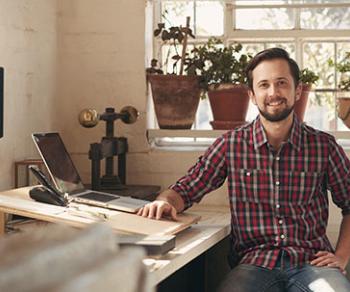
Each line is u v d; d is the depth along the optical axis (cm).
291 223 249
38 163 278
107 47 328
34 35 298
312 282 227
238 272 239
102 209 233
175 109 321
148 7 338
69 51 330
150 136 327
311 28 345
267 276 236
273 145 253
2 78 234
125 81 328
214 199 321
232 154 256
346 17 344
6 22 269
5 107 269
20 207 212
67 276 61
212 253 309
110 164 301
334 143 257
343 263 245
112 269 65
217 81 319
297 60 346
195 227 257
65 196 231
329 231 317
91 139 331
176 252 209
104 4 327
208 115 350
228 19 348
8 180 272
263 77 247
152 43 348
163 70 351
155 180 328
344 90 324
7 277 60
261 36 345
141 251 72
